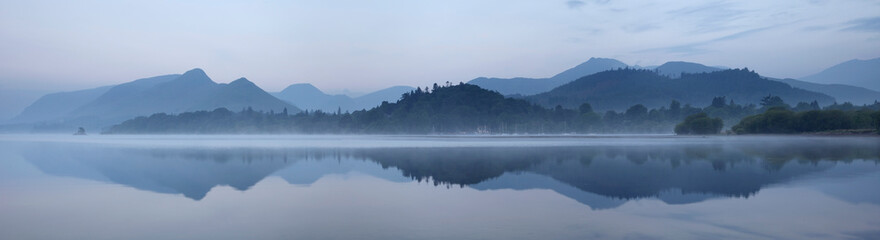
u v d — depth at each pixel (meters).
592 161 55.38
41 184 36.81
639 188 33.50
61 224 23.11
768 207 26.11
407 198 29.78
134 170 47.38
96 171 46.44
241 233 21.41
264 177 40.84
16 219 24.16
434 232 21.31
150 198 30.16
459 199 29.36
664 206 26.77
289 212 25.64
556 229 21.64
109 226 22.69
